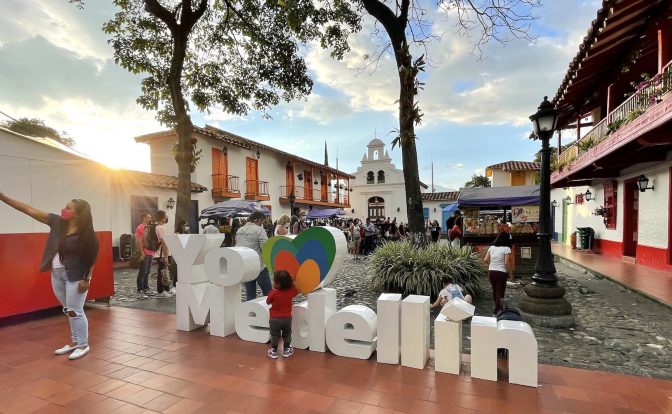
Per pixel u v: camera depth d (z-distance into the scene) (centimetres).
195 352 421
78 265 408
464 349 439
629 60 921
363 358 398
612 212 1245
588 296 714
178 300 502
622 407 295
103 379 352
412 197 811
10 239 532
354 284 859
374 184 3706
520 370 334
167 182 1520
